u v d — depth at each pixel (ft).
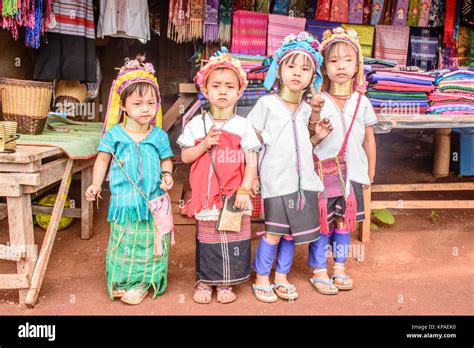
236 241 9.75
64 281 10.69
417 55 19.99
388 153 22.94
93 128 15.20
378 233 14.19
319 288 10.39
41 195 15.52
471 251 13.00
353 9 19.13
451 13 19.08
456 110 13.47
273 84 10.12
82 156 11.39
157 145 10.03
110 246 10.03
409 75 13.33
